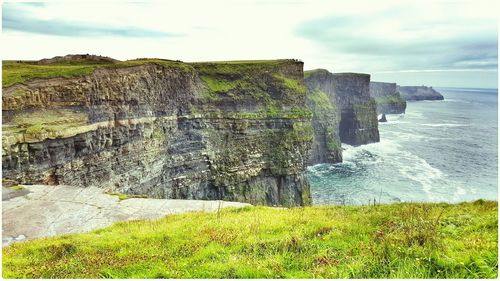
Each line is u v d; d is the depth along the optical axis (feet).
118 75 220.64
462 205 67.10
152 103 254.06
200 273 38.27
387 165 504.43
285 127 355.56
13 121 153.17
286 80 371.35
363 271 37.09
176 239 51.26
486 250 39.06
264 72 359.46
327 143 542.98
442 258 37.88
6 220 66.74
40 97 169.17
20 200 77.20
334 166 507.30
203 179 303.48
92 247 51.24
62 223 66.69
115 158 214.07
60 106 177.27
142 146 238.68
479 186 400.67
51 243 52.60
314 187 408.05
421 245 42.22
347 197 372.17
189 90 299.17
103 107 204.33
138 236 54.08
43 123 162.20
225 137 321.52
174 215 67.72
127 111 224.53
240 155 326.24
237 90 336.49
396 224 52.08
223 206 77.46
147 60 284.41
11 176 143.33
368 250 41.78
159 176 261.44
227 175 316.19
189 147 293.84
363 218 58.75
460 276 34.94
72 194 81.97
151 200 80.64
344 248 43.70
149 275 39.27
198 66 334.65
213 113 314.76
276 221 57.31
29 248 51.55
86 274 40.88
